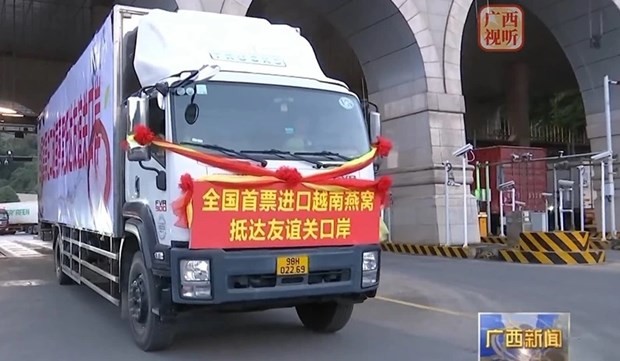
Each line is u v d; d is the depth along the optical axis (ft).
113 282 24.81
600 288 35.58
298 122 20.42
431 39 65.67
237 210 18.57
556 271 43.88
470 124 145.38
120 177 23.25
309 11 83.10
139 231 20.62
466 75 125.59
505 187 70.23
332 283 19.83
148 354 21.18
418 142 65.62
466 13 68.23
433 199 63.26
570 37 81.51
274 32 23.40
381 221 21.50
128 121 19.69
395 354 20.95
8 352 21.80
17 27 86.99
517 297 32.65
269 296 18.90
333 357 20.63
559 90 137.80
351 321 26.68
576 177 84.17
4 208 188.75
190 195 18.08
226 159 18.78
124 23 23.94
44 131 46.85
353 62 105.60
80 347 22.41
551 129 140.77
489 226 74.08
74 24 86.43
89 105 28.37
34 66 100.63
